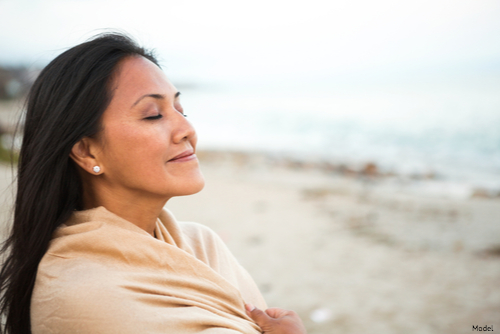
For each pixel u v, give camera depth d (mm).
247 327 1188
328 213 9852
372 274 6320
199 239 1479
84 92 1119
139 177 1162
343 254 7164
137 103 1156
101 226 1125
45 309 1025
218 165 18531
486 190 12703
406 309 5195
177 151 1209
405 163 19203
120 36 1209
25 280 1156
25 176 1153
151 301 1037
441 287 5852
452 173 16469
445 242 7730
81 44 1180
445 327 4754
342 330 4703
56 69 1165
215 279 1217
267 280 6145
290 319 1295
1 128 13211
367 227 8727
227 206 10492
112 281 1027
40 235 1152
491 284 5883
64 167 1161
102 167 1185
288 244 7676
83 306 985
